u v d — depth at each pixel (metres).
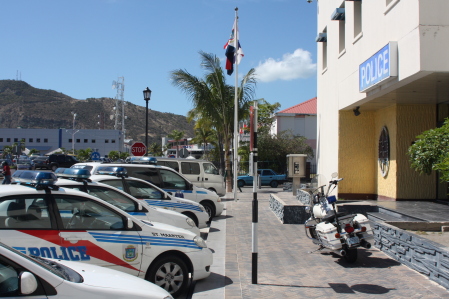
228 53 22.94
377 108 15.27
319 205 8.81
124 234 6.05
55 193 5.86
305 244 10.20
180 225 8.94
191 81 25.38
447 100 13.32
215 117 26.36
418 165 8.30
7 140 92.56
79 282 3.75
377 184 15.57
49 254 5.55
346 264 8.19
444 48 9.39
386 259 8.52
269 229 12.42
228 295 6.34
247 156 40.22
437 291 6.41
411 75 9.80
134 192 10.76
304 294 6.40
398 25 10.52
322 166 18.62
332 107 16.80
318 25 19.70
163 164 18.78
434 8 9.44
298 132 44.78
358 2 14.09
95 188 7.93
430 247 7.01
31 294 3.36
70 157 46.88
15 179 6.32
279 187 35.62
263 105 47.97
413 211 11.35
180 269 6.36
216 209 14.67
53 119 163.12
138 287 4.01
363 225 8.13
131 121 173.12
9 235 5.43
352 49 14.20
